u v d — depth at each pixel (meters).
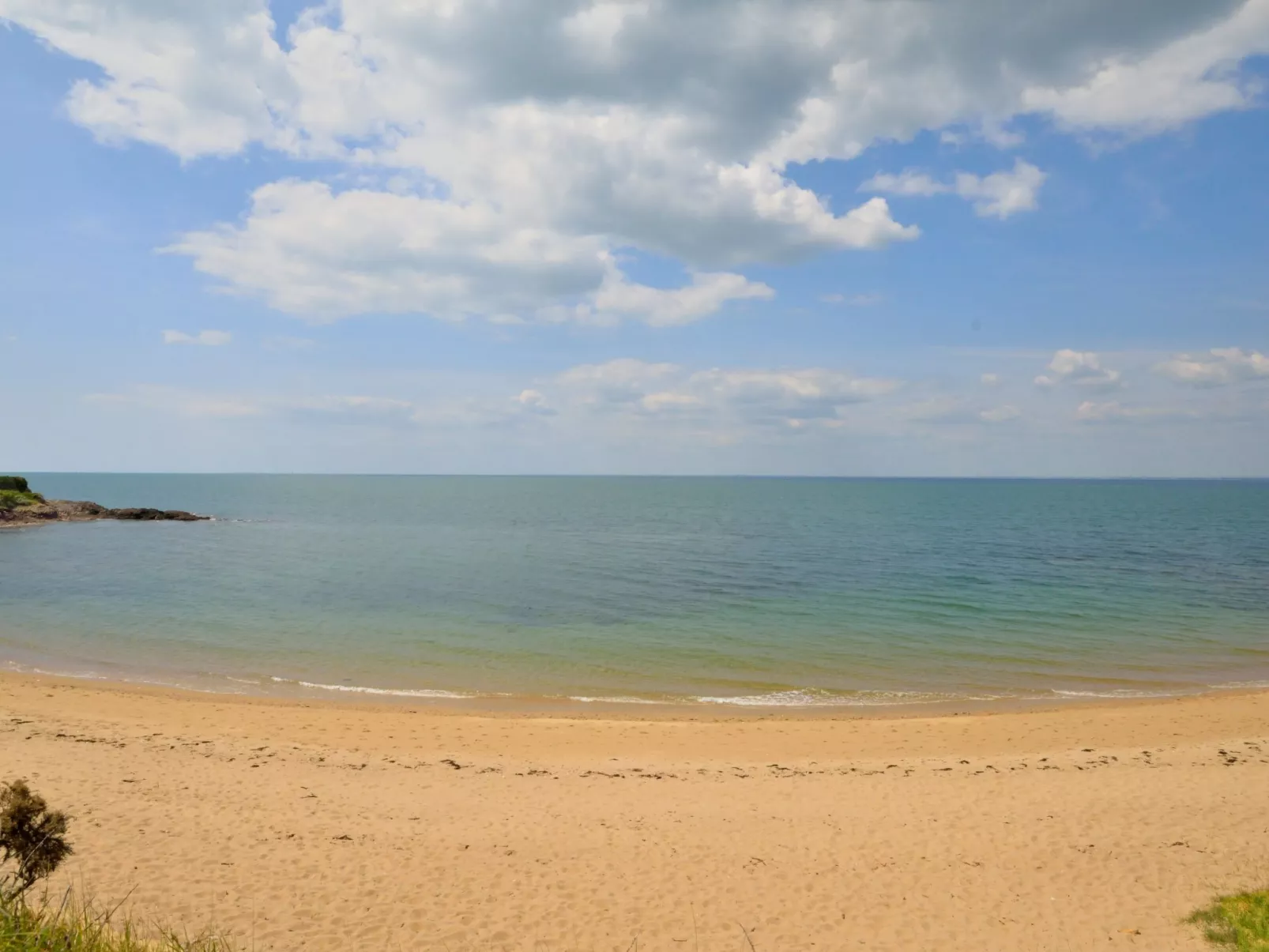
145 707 18.84
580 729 18.06
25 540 64.62
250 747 15.52
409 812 12.20
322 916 8.78
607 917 9.06
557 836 11.41
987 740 17.48
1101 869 10.20
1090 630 30.12
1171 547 63.28
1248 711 19.98
